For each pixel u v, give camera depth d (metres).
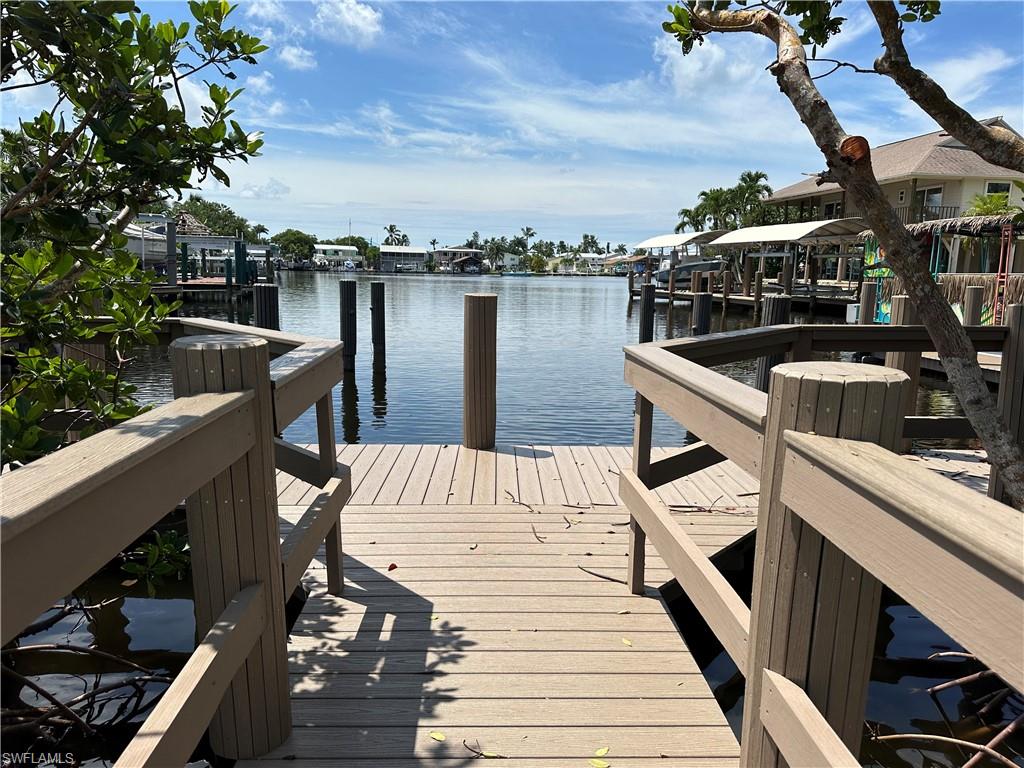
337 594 2.51
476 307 4.48
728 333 2.91
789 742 1.09
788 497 1.13
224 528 1.52
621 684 1.98
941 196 20.89
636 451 2.44
